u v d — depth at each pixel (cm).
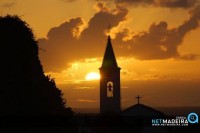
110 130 8469
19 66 7038
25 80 7050
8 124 6550
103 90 12306
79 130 8156
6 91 6800
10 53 7012
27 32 7281
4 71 6881
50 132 6981
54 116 7119
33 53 7288
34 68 7250
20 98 6906
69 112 7612
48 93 7356
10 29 7119
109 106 12225
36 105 7075
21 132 6594
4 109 6694
